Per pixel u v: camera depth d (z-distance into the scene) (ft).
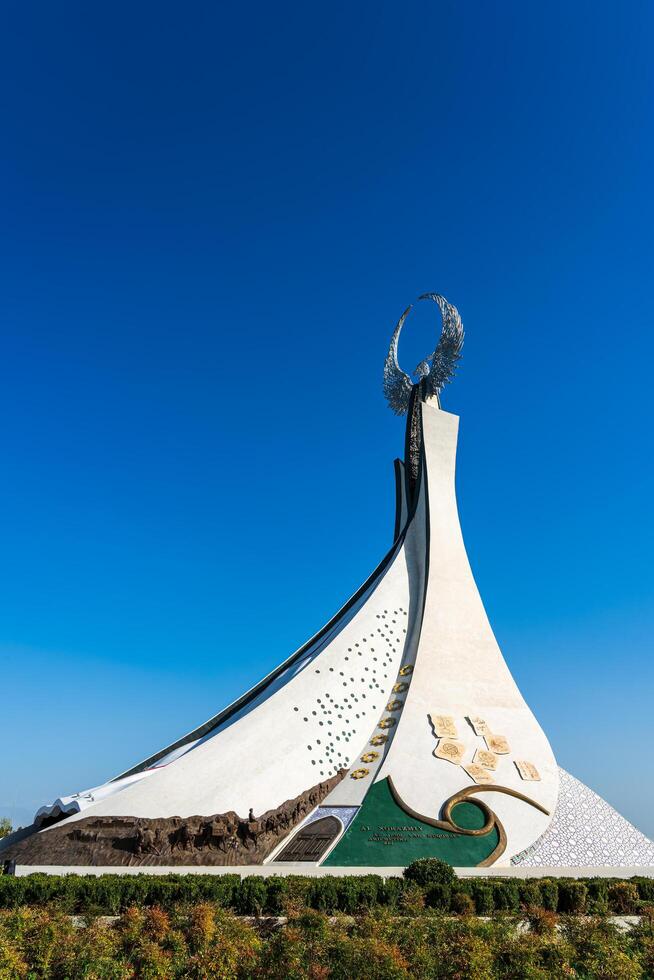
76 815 81.61
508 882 68.18
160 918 49.83
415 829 85.35
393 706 107.86
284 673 118.01
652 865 91.91
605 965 47.01
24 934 46.68
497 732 104.27
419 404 141.79
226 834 81.10
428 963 44.29
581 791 101.30
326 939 47.16
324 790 95.20
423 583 124.98
